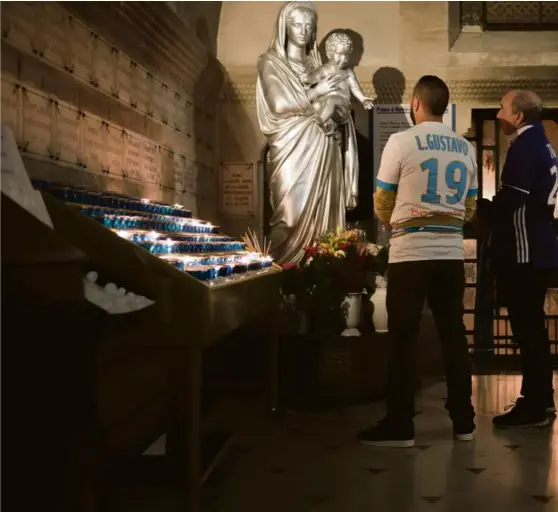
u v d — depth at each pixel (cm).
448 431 421
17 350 197
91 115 419
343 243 524
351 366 496
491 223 445
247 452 378
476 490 315
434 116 394
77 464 201
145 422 300
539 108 435
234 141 724
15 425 198
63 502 199
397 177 387
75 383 200
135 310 240
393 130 710
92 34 420
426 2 710
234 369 530
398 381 387
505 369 636
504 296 443
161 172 556
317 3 719
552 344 709
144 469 335
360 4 716
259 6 721
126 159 478
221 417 441
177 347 249
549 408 450
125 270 247
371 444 390
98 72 430
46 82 362
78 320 201
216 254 365
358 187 707
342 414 469
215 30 716
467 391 399
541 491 313
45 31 361
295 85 614
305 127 613
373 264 524
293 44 619
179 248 314
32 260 197
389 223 399
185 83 625
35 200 236
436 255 382
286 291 510
